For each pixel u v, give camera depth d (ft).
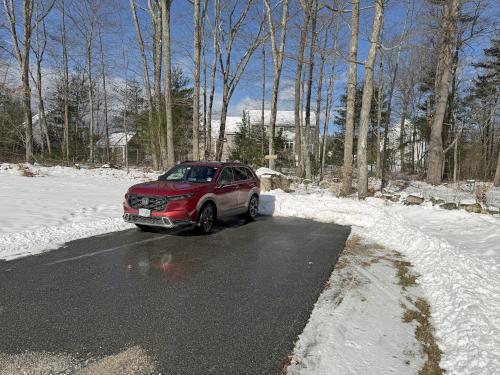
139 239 24.63
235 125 174.81
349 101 49.14
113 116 134.00
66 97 102.58
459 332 11.91
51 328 11.87
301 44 69.62
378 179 87.20
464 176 119.34
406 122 144.56
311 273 18.42
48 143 99.30
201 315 13.16
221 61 89.86
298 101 72.23
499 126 128.26
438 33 71.15
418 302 14.96
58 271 17.52
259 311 13.62
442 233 27.89
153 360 10.19
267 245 24.27
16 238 22.18
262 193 47.09
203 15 77.61
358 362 10.42
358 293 15.76
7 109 89.97
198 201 26.35
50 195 40.45
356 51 47.83
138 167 100.22
